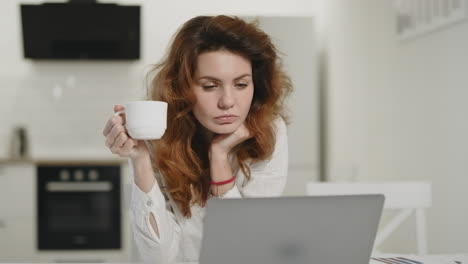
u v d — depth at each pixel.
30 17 3.87
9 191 3.57
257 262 0.80
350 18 3.33
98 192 3.63
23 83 4.20
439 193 2.12
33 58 3.98
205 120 1.16
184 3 4.25
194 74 1.14
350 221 0.80
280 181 1.39
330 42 3.87
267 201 0.76
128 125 0.94
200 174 1.30
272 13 4.35
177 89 1.20
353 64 3.28
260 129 1.30
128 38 3.98
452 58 1.99
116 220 3.64
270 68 1.29
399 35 2.50
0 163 3.56
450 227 2.02
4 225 3.57
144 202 1.07
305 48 3.65
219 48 1.12
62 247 3.61
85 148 4.25
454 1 1.93
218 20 1.14
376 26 2.85
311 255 0.81
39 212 3.60
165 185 1.30
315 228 0.79
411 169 2.41
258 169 1.38
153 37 4.23
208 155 1.33
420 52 2.29
